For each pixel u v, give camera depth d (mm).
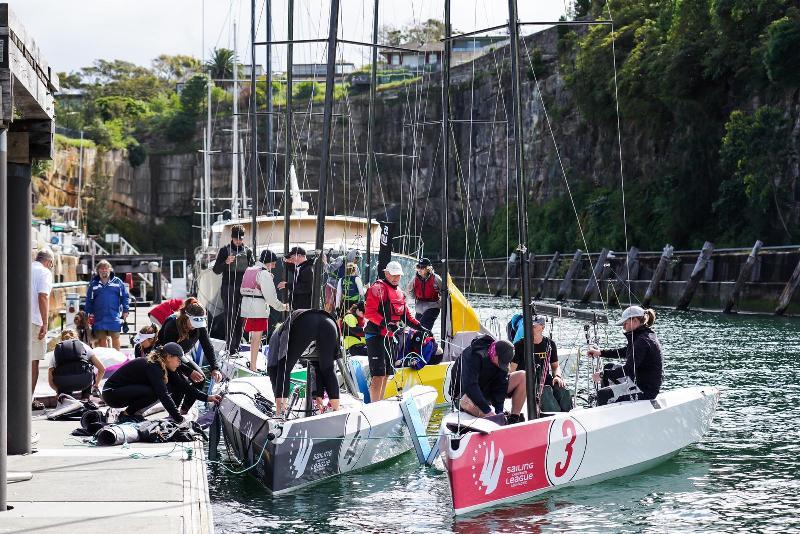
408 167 95625
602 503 9695
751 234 48156
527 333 10383
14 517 7219
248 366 15617
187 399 11828
